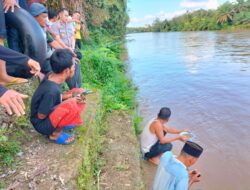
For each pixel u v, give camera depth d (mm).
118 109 6133
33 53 3393
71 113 3162
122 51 20203
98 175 3611
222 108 7180
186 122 6367
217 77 10695
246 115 6633
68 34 5375
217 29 59062
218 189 4105
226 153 5004
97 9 16344
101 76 8352
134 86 9789
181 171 3057
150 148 4637
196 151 3131
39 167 2951
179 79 10688
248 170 4516
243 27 51125
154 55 18484
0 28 2812
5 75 3113
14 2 3355
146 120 6598
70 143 3398
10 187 2680
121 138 4707
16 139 3393
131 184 3500
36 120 3244
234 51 17750
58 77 3152
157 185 3189
